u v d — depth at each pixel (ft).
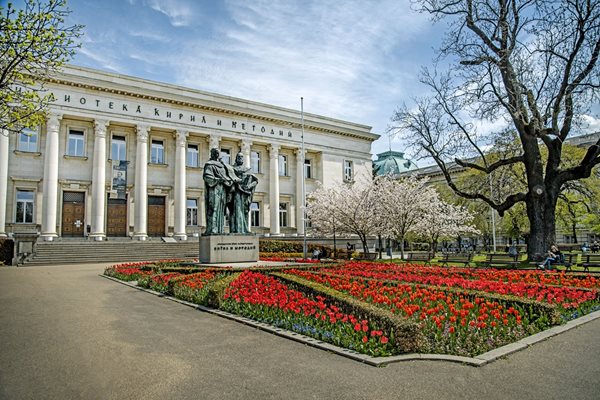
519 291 36.47
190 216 143.54
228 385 18.13
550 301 34.53
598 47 67.67
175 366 20.63
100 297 41.93
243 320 29.99
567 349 23.16
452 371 19.65
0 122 51.34
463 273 52.95
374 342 22.50
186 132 139.95
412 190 113.50
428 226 123.54
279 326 28.09
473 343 23.04
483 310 28.35
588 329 27.68
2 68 48.26
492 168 80.89
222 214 60.85
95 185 123.03
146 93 131.64
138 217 128.88
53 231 116.26
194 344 24.56
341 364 20.77
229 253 59.41
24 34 46.42
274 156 158.81
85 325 29.40
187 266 58.39
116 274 60.44
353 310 26.71
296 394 17.11
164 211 139.64
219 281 39.22
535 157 75.41
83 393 17.25
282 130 161.68
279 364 20.85
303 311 29.12
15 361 21.35
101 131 124.67
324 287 33.53
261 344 24.49
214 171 60.03
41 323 30.01
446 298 32.71
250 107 156.46
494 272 52.90
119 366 20.63
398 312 29.01
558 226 156.56
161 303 38.32
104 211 127.34
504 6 72.54
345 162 178.70
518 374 19.27
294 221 165.68
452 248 190.90
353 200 119.24
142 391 17.47
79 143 127.13
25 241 96.89
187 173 143.74
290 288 37.11
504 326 25.40
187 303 37.27
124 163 129.70
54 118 118.62
